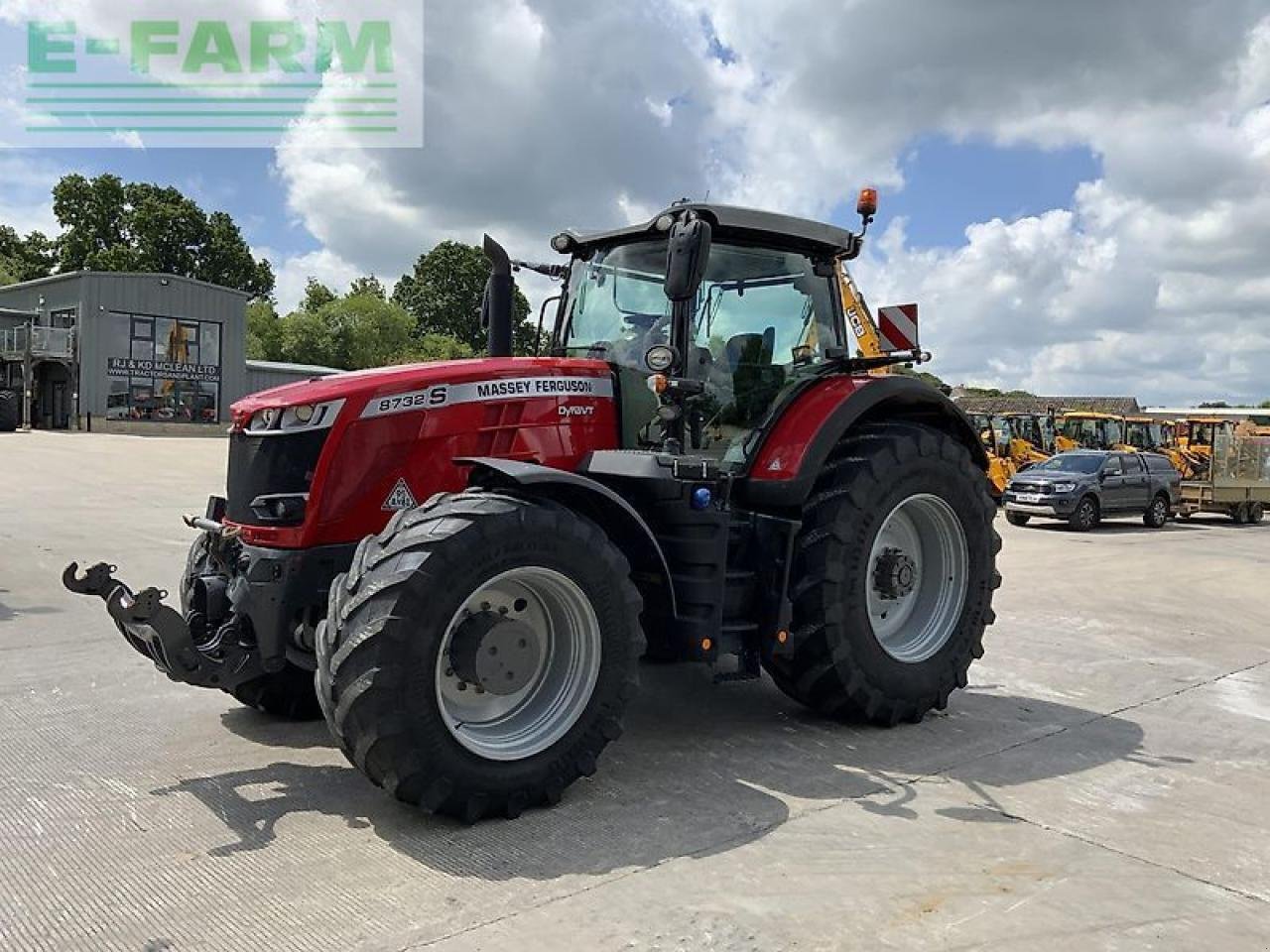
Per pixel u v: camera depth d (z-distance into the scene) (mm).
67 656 6184
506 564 3637
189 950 2797
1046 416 24984
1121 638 7723
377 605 3457
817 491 4941
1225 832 3803
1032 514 18953
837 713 5047
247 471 4293
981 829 3770
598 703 3889
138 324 38844
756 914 3037
